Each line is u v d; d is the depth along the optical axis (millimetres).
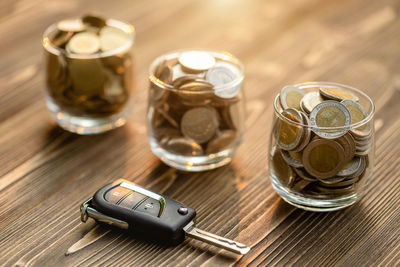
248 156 573
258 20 794
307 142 466
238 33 765
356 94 503
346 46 737
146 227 469
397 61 707
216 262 465
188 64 525
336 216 502
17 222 500
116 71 574
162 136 536
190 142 527
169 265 463
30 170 555
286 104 489
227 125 531
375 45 738
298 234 488
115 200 482
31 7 818
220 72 525
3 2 833
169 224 465
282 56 720
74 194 529
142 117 626
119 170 555
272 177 507
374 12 808
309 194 489
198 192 531
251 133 602
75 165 561
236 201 521
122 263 464
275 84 671
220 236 486
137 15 803
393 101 638
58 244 480
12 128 605
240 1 843
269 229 493
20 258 469
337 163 469
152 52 728
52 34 590
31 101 642
